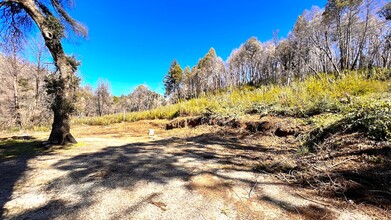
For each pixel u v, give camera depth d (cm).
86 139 618
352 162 242
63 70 473
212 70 3659
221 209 174
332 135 337
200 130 724
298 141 407
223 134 616
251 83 3172
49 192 208
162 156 370
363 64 1845
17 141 553
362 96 464
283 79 1995
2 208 175
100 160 338
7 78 1177
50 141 461
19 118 1104
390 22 1755
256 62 3306
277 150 378
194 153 395
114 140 598
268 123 543
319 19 2189
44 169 286
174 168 292
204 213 167
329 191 197
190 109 968
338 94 539
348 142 297
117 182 236
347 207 169
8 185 226
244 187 220
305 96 605
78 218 160
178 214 166
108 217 162
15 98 1159
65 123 475
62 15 507
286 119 533
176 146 476
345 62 1873
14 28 547
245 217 161
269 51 2995
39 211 170
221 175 259
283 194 200
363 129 308
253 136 531
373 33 1881
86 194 204
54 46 467
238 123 642
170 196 200
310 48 2169
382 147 250
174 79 4019
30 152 398
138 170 283
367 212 159
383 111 298
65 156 368
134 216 163
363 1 1747
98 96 3262
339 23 1908
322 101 505
